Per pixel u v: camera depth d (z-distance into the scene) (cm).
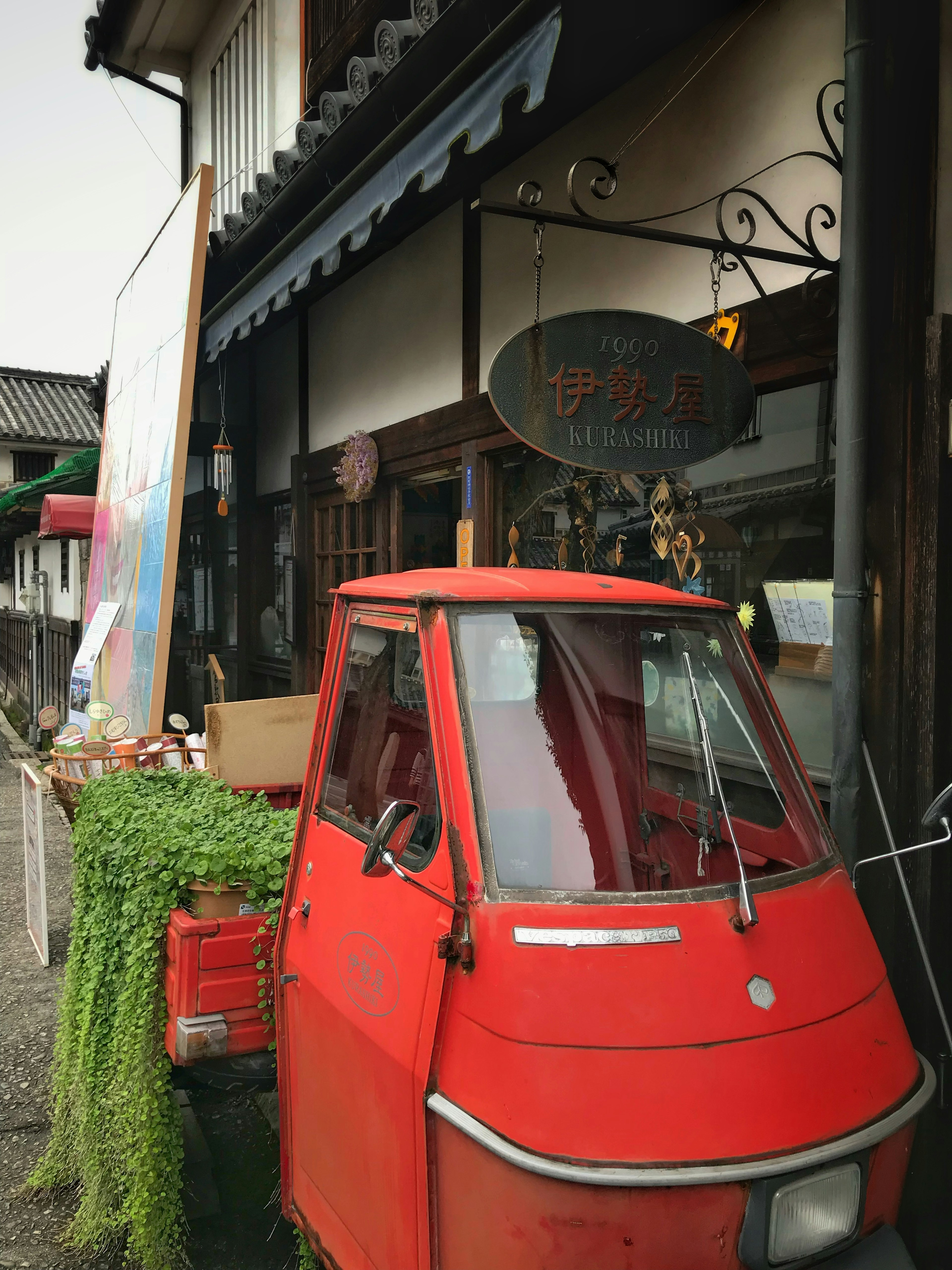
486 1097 185
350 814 257
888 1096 201
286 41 870
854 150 322
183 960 274
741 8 407
